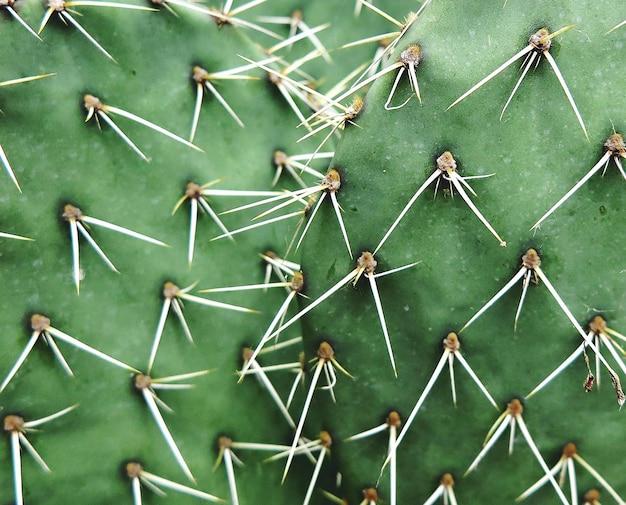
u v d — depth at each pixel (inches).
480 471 12.3
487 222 11.5
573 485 12.0
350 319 12.1
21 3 12.0
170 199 12.8
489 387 12.0
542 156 11.5
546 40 11.2
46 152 12.1
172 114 12.8
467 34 11.4
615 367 11.9
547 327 11.8
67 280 12.2
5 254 12.0
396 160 11.6
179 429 12.7
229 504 12.9
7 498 12.0
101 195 12.4
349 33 16.4
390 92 11.6
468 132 11.5
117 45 12.5
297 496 13.3
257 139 13.4
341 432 12.5
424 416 12.2
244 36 13.3
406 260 11.8
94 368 12.3
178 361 12.7
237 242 13.2
